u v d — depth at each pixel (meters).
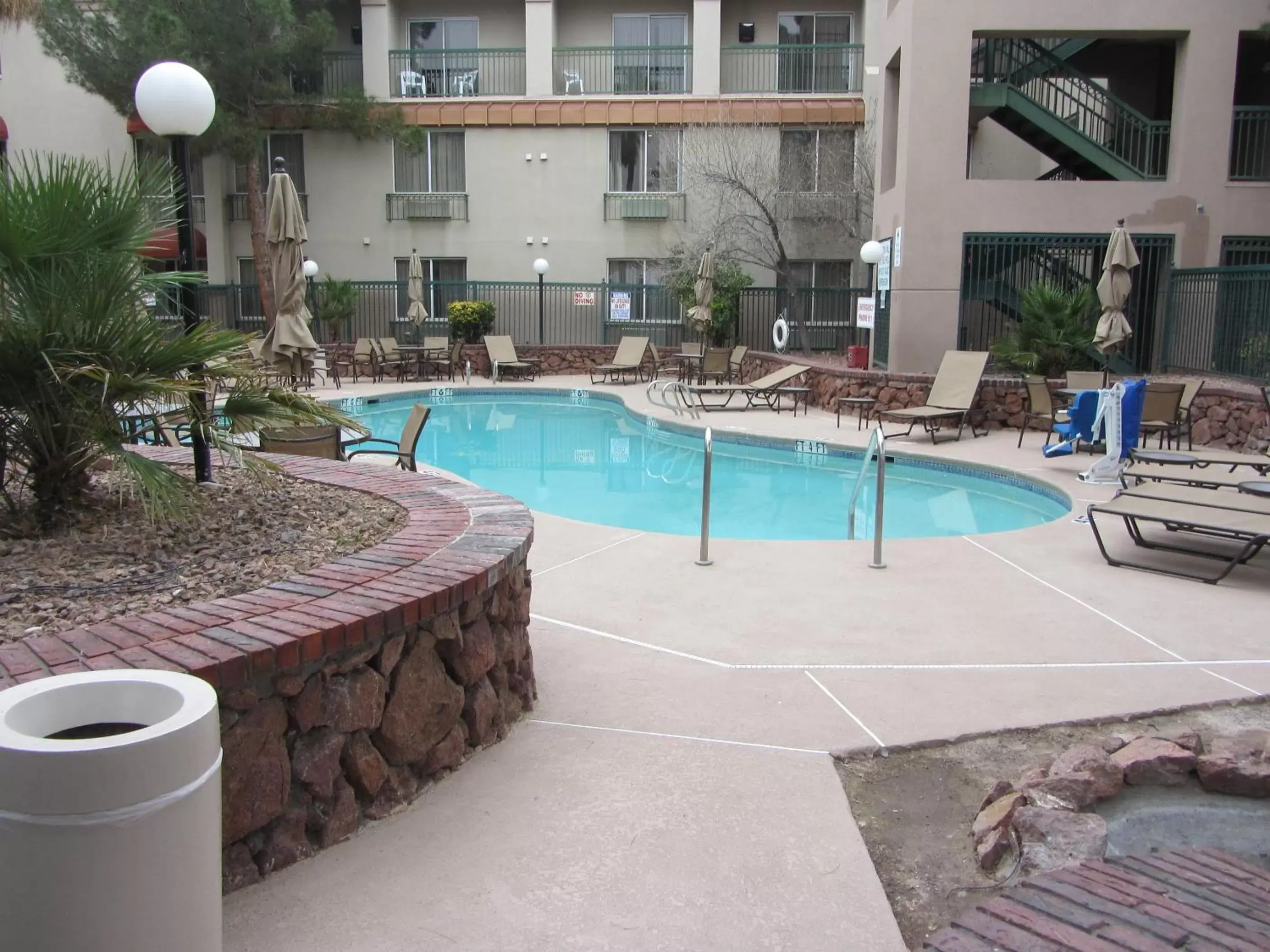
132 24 19.16
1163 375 13.95
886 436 12.64
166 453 5.91
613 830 2.87
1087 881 2.53
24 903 1.51
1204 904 2.41
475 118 23.58
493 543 3.61
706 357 17.52
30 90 22.09
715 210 23.06
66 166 3.86
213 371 4.05
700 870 2.67
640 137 23.83
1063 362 13.92
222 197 23.66
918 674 4.19
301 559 3.62
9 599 3.08
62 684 1.74
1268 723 3.71
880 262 16.61
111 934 1.53
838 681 4.09
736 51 23.73
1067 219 14.55
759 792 3.11
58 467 3.87
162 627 2.62
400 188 24.20
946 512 9.46
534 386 19.86
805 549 6.47
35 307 3.52
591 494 10.41
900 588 5.55
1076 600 5.32
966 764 3.37
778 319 22.16
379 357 20.78
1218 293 13.30
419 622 2.93
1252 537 5.48
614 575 5.79
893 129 16.95
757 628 4.82
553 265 24.12
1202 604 5.25
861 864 2.71
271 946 2.31
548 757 3.34
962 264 14.73
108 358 3.61
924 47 14.35
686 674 4.18
